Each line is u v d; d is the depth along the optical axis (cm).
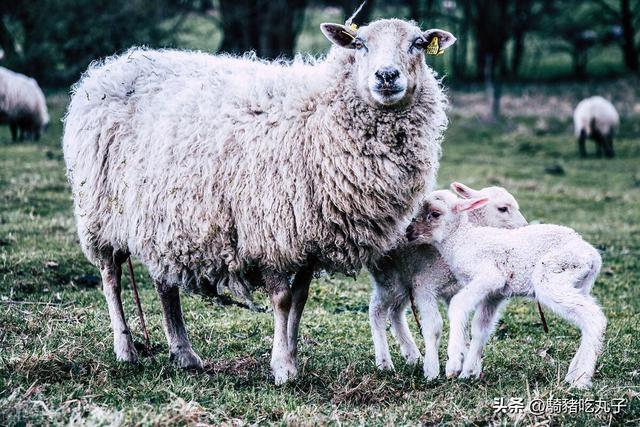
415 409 542
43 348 614
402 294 677
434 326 656
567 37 4988
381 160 603
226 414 524
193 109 620
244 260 610
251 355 689
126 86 651
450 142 2836
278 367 606
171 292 657
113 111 643
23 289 860
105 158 645
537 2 4934
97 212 652
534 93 3991
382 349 664
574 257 616
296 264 608
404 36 611
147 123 628
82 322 741
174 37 3192
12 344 645
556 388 561
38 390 539
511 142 2834
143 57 666
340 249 613
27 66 3169
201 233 603
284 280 611
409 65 607
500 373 644
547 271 617
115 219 645
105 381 579
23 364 583
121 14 3025
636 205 1725
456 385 586
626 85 4097
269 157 599
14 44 3394
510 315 874
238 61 663
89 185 649
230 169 600
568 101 3638
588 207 1673
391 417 518
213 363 666
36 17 3159
